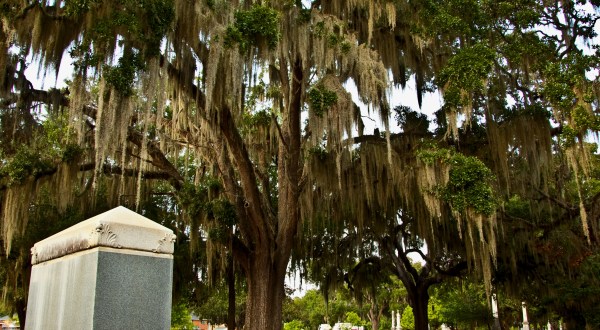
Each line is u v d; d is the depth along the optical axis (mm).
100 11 9250
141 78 8844
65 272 3604
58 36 9750
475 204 10445
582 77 11055
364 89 10047
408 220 17500
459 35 11812
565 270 15695
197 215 12016
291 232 11883
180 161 16844
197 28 9344
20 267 13234
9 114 11508
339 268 18594
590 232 14578
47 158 11852
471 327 24281
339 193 13203
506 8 12336
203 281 17594
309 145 12219
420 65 12750
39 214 13898
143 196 14891
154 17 8906
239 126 13117
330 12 11602
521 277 16953
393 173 12375
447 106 10922
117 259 3320
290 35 10094
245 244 12078
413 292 18516
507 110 13023
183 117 12258
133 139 12133
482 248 10945
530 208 14945
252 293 11656
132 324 3283
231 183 11906
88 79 9570
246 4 10172
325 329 35312
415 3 11758
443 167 10969
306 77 11023
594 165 15352
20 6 9500
